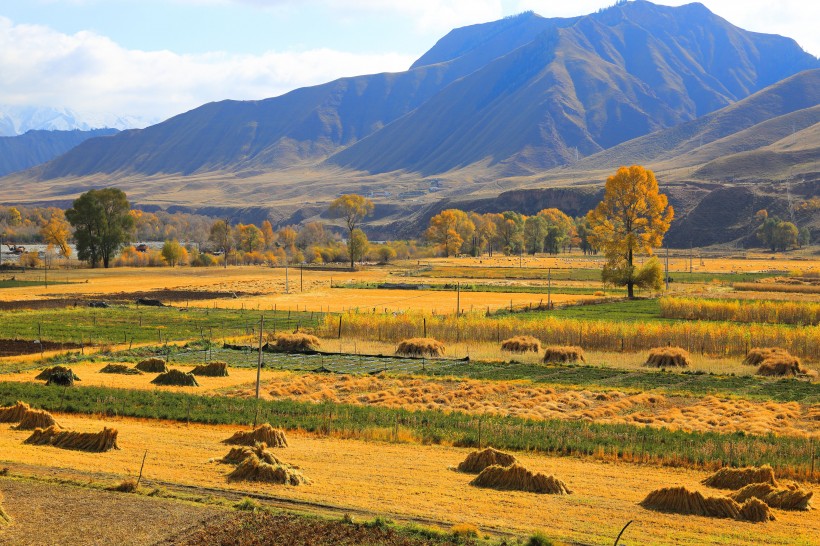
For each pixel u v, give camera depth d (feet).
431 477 129.90
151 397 190.80
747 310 336.08
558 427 165.68
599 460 146.20
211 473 127.03
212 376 228.63
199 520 103.30
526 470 125.80
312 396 201.36
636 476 135.03
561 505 116.98
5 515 101.19
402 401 197.16
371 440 158.30
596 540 101.55
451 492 121.39
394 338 299.58
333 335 306.76
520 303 411.34
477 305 404.57
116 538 96.58
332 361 258.16
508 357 265.34
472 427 165.99
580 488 126.41
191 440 151.74
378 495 118.62
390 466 136.46
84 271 628.28
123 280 554.05
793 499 120.57
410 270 655.76
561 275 598.75
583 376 232.94
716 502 115.96
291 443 153.07
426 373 236.22
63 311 372.79
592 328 280.72
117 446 143.02
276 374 233.35
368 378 225.76
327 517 106.32
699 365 247.70
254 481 123.03
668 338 272.51
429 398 200.13
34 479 117.91
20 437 150.51
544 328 286.66
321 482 124.88
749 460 142.31
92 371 232.32
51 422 160.25
